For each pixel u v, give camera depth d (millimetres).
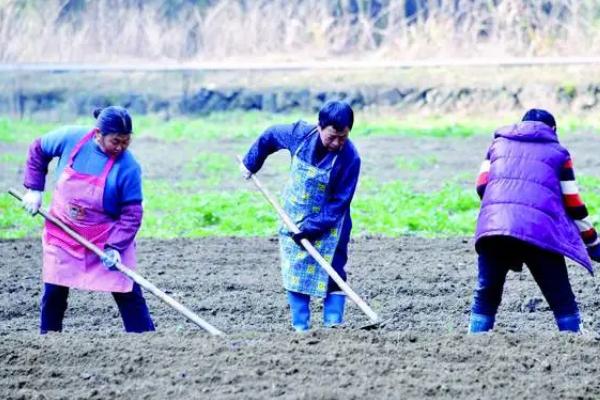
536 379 17109
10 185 48844
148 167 55188
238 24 90812
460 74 80062
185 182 49969
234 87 78938
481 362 17859
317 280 20469
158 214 41594
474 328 20328
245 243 33750
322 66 79688
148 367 17734
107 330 24172
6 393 16703
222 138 67625
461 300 26141
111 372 17547
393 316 25000
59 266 20016
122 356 18188
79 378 17359
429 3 89812
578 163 55531
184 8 92062
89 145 19891
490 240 19594
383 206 41188
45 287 20328
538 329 23562
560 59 79750
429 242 33469
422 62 80625
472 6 88812
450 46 87062
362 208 40875
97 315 25547
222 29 90562
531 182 19438
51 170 54312
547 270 19562
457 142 65125
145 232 37219
